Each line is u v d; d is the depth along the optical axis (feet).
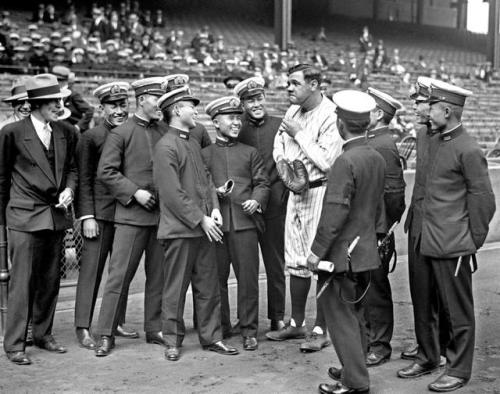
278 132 18.78
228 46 101.60
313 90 18.02
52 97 16.80
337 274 14.21
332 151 17.61
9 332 16.69
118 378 15.57
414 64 107.65
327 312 14.42
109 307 17.47
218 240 16.88
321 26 140.77
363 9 157.89
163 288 17.94
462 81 102.06
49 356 17.15
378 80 91.09
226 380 15.44
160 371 16.03
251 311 17.83
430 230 14.92
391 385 15.15
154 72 66.13
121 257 17.60
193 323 19.69
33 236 16.87
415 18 165.27
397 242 29.07
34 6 93.09
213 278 17.49
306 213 17.94
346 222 14.17
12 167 17.07
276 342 18.42
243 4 130.72
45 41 67.77
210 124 60.23
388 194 16.56
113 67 64.18
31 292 17.03
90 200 18.06
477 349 17.56
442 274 14.90
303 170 17.51
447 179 14.82
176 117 17.02
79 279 18.24
